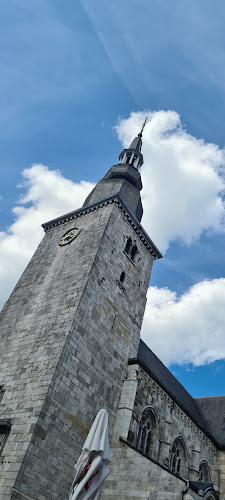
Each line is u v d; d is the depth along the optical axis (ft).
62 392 75.31
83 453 44.47
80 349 83.30
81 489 40.93
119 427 83.87
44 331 87.25
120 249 111.65
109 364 90.43
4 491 61.36
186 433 107.04
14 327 95.30
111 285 101.55
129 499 70.08
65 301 91.20
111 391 88.12
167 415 100.63
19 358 85.40
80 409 77.82
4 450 67.77
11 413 74.08
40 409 70.13
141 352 117.60
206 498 75.87
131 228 121.08
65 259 106.32
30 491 63.16
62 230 121.80
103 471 43.52
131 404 87.81
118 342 96.53
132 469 74.38
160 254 129.90
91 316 89.97
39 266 111.65
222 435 124.26
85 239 108.99
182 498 64.75
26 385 77.61
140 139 159.74
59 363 76.95
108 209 115.24
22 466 63.41
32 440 66.44
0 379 83.92
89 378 82.94
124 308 103.91
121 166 141.90
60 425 72.28
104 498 72.38
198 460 106.22
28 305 99.04
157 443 93.40
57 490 67.56
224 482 111.55
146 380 97.91
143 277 119.44
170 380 130.82
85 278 93.56
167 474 70.03
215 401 145.07
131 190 131.44
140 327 108.58
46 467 67.00
